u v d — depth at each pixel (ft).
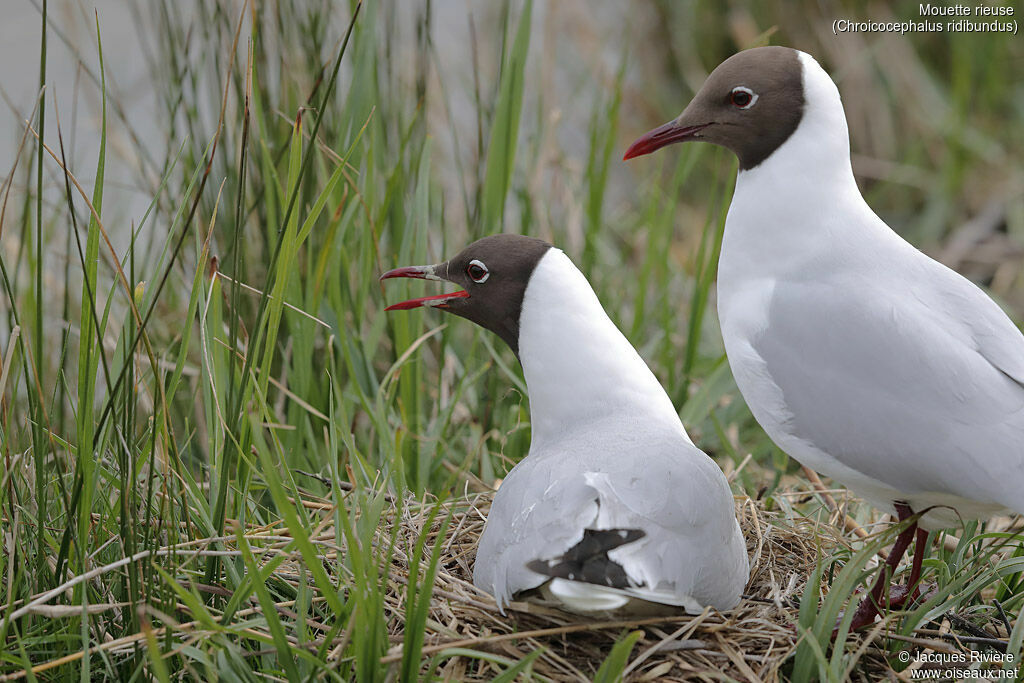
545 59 55.52
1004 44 61.21
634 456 26.76
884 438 26.55
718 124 29.30
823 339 27.40
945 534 31.32
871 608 28.12
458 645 25.25
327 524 29.96
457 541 31.32
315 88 33.40
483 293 30.94
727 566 26.22
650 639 26.89
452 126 41.47
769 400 28.27
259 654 25.98
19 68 59.93
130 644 25.93
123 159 49.29
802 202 28.55
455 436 38.63
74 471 29.48
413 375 38.45
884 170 60.08
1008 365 26.63
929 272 28.12
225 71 42.01
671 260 53.72
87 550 28.02
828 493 35.14
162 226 45.96
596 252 44.62
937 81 62.34
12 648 26.30
